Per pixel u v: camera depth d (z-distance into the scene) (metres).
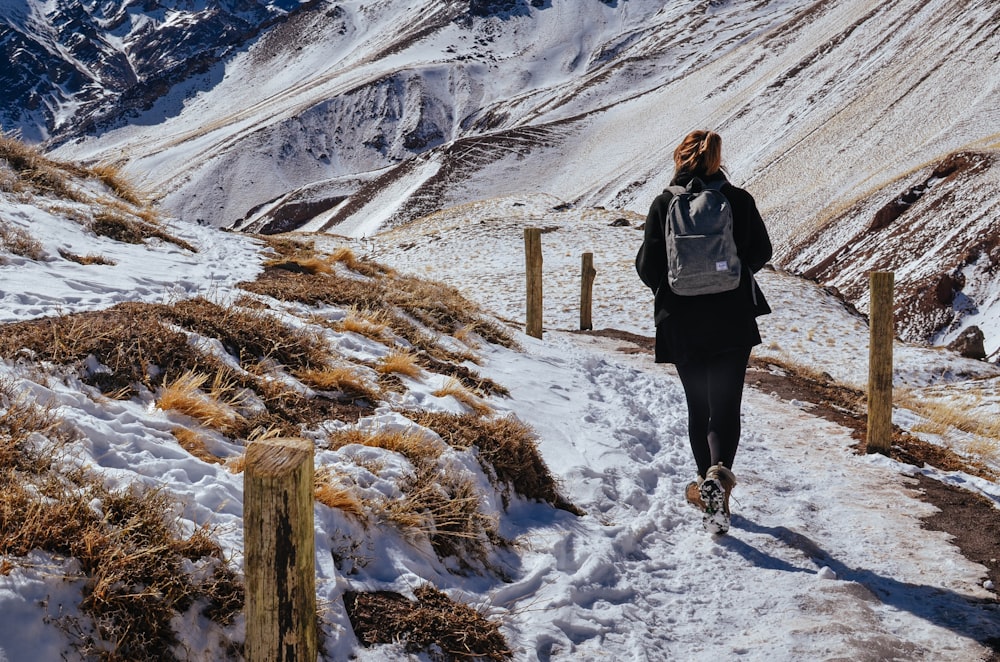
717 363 4.38
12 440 3.07
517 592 3.64
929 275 59.84
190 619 2.60
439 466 4.21
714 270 4.11
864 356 20.28
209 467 3.53
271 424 4.30
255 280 8.05
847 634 3.40
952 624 3.57
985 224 62.25
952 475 6.00
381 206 148.50
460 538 3.80
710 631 3.55
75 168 11.48
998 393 13.38
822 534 4.67
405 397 5.32
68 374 3.99
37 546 2.52
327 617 2.86
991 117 119.00
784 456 6.36
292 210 156.88
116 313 5.06
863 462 6.21
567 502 4.80
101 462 3.29
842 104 148.62
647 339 13.43
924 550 4.42
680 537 4.58
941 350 24.23
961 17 160.75
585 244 32.91
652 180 146.25
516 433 4.99
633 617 3.58
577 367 8.60
